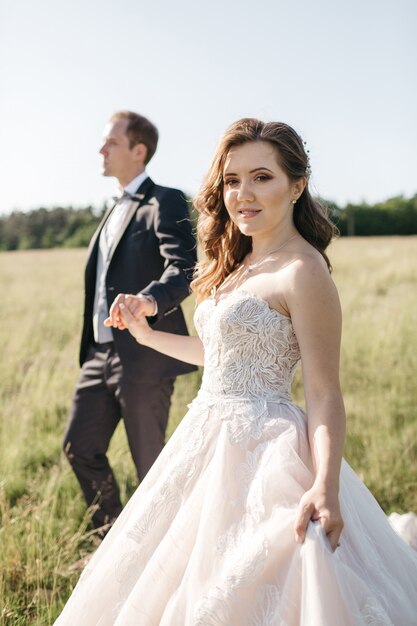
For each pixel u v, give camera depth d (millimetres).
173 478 2361
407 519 3061
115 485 4020
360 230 61469
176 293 3430
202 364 2936
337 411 2123
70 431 3977
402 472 4715
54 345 9328
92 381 3986
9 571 3373
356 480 2516
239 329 2340
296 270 2270
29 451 5148
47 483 4504
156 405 3867
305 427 2287
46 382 6754
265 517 2100
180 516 2260
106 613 2309
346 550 2125
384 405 6020
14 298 15984
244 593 1980
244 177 2438
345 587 1907
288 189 2461
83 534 3949
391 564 2359
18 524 3818
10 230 57938
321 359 2184
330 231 2619
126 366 3822
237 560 2029
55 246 57781
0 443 5238
